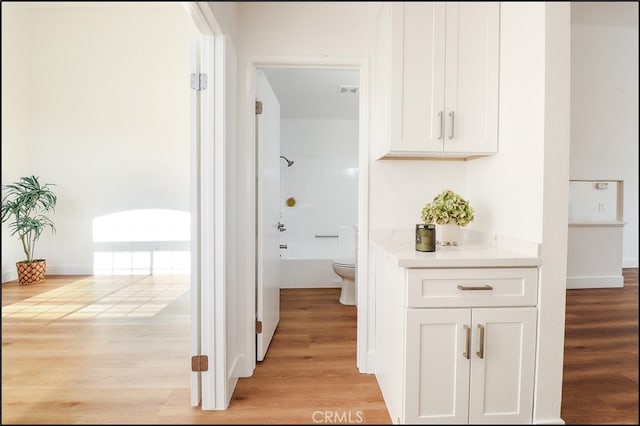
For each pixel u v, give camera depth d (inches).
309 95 153.5
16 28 154.3
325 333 101.3
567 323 107.3
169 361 82.0
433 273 54.6
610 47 150.4
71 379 74.1
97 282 152.8
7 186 143.4
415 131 67.1
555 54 56.6
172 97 166.1
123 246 167.9
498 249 65.2
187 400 67.6
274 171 100.3
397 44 66.5
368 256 79.7
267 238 90.0
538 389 56.7
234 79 74.9
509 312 55.7
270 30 78.6
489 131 68.2
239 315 77.8
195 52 65.7
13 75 153.7
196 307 66.2
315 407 66.5
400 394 56.3
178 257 169.0
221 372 65.6
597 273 149.3
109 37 163.6
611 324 106.7
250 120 79.0
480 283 55.3
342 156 197.2
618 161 155.4
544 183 56.4
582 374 77.0
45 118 162.9
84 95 164.2
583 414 62.7
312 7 78.5
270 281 94.1
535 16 58.2
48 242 165.0
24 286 146.2
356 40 79.3
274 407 66.4
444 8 67.0
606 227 148.8
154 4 162.6
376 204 80.2
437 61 67.1
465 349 55.1
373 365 79.1
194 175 66.3
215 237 66.3
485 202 73.4
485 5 67.7
